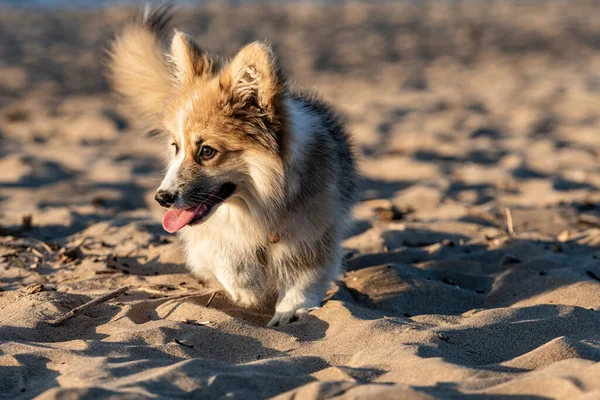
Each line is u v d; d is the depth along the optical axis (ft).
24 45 106.63
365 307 20.15
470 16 147.84
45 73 85.40
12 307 18.17
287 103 17.95
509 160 44.27
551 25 130.31
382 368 13.99
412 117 61.36
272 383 13.29
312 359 14.82
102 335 16.63
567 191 36.42
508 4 177.37
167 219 17.79
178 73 19.65
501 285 21.44
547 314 17.60
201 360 13.82
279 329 17.57
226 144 17.65
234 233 18.58
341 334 16.60
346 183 20.35
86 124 58.08
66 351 14.65
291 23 135.85
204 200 17.72
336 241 19.22
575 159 44.68
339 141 20.56
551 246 25.99
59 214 30.35
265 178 17.70
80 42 110.63
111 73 24.58
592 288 20.10
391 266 22.36
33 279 21.63
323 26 132.05
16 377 13.64
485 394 12.25
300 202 18.11
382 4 183.11
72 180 40.32
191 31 119.65
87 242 25.77
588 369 12.63
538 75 85.56
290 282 18.83
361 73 89.51
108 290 20.26
